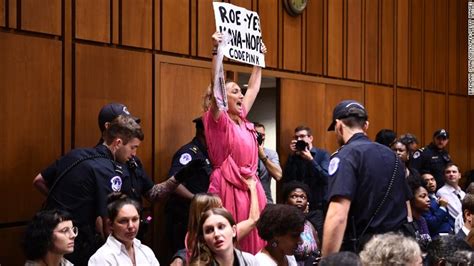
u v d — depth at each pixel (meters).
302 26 6.70
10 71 4.19
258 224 3.13
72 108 4.58
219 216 2.96
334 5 7.15
